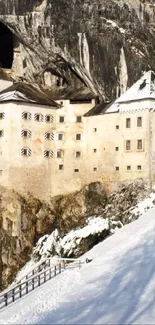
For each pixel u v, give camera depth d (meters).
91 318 24.42
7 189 83.88
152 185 78.62
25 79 98.38
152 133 79.62
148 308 24.83
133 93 82.38
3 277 82.56
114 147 82.81
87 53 87.44
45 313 26.12
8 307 28.31
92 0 85.38
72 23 86.31
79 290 28.88
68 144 87.44
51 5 85.56
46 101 87.88
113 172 82.44
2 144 84.75
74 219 84.31
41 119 86.75
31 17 86.81
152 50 87.94
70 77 95.31
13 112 84.50
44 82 97.06
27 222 83.94
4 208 84.00
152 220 39.69
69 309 26.22
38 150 86.19
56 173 87.38
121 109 82.31
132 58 86.69
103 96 89.75
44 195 86.38
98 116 85.31
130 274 29.38
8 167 83.88
